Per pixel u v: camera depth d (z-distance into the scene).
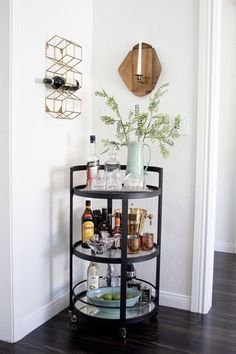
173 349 1.90
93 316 2.05
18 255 1.94
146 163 2.39
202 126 2.21
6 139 1.85
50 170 2.16
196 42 2.21
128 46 2.38
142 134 2.20
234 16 3.50
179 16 2.24
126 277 2.07
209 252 2.29
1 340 1.96
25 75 1.92
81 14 2.35
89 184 2.14
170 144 2.22
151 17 2.31
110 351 1.88
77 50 2.33
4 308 1.94
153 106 2.17
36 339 1.98
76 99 2.33
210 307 2.39
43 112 2.07
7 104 1.83
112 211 2.51
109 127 2.47
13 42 1.82
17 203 1.91
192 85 2.23
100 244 2.06
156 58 2.29
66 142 2.29
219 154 3.70
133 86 2.35
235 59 3.54
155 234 2.42
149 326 2.13
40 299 2.14
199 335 2.04
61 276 2.33
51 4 2.08
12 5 1.80
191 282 2.32
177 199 2.33
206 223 2.25
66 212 2.33
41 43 2.02
